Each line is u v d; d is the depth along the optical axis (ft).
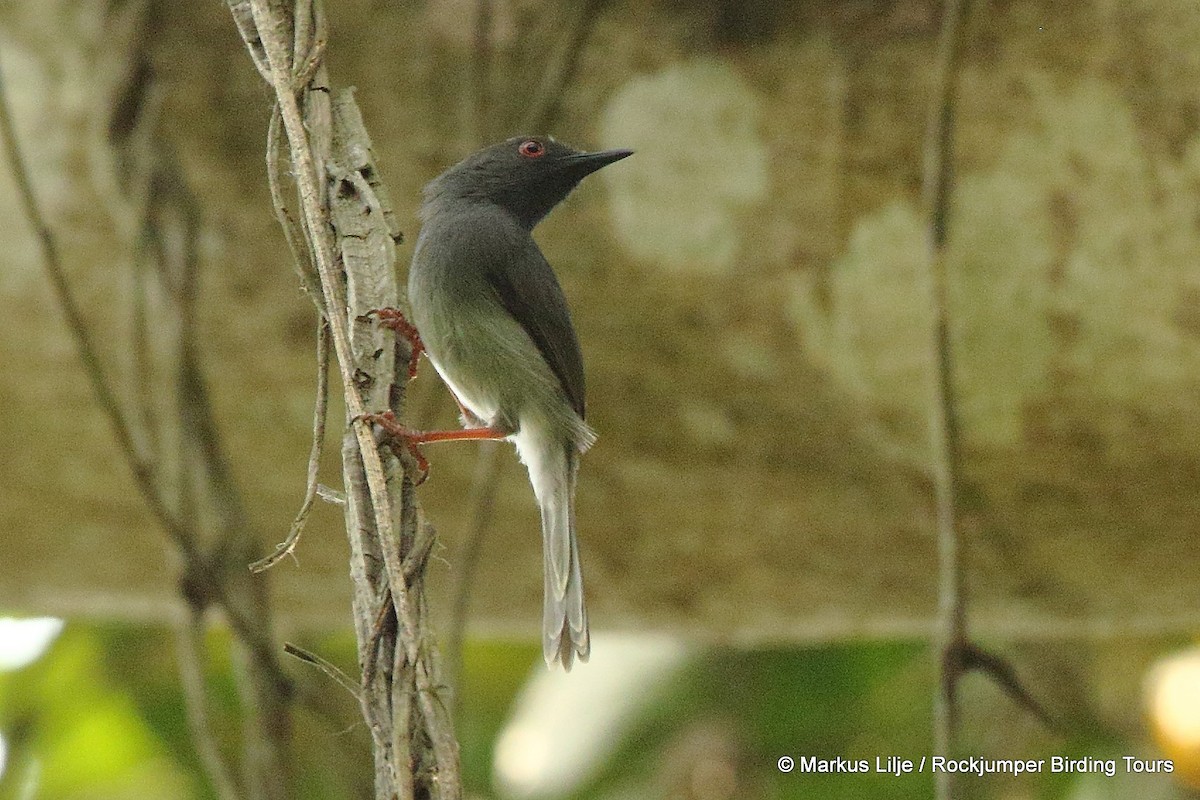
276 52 19.56
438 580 38.04
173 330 31.99
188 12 33.63
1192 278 32.30
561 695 42.70
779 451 34.88
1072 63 32.40
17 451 36.60
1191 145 32.22
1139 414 33.14
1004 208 32.78
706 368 34.42
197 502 34.27
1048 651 43.11
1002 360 33.24
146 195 31.99
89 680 44.16
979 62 32.60
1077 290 32.73
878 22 32.91
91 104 33.73
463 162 33.60
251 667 30.94
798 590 37.29
